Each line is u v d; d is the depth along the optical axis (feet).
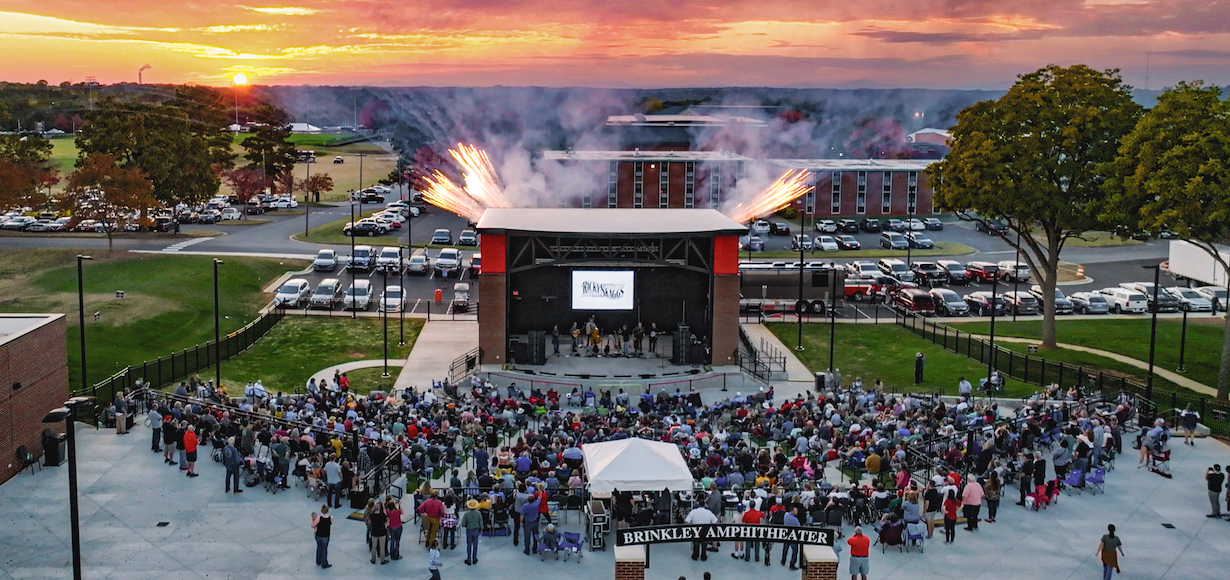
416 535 119.65
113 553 112.57
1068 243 392.68
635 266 214.28
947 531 118.21
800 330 234.17
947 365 218.18
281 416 148.87
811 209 480.64
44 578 106.52
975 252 376.89
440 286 294.87
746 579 107.96
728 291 207.82
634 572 99.66
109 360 199.62
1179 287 291.38
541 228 206.28
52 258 286.87
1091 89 224.12
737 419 160.45
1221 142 184.75
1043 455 148.05
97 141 399.65
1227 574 111.86
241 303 263.29
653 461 116.26
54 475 134.21
